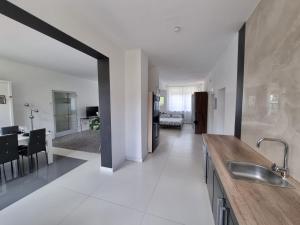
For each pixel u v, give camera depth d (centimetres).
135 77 342
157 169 317
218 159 159
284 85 127
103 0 172
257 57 179
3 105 390
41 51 347
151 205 207
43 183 262
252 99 192
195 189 244
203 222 177
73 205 206
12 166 308
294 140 115
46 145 346
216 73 446
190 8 188
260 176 142
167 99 1030
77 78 714
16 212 193
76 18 199
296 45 112
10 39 276
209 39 280
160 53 363
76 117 717
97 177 283
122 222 178
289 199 92
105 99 296
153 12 197
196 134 662
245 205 86
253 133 190
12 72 450
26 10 138
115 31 249
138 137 353
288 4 122
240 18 210
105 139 304
